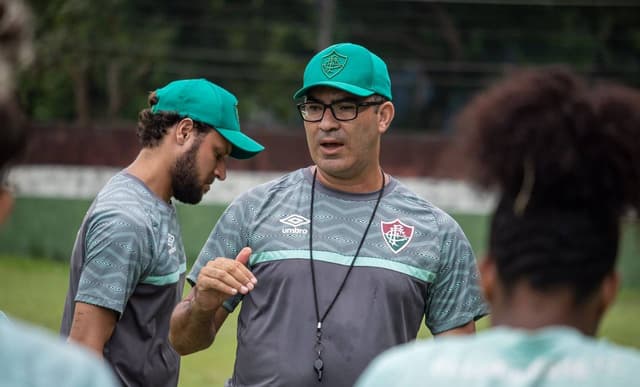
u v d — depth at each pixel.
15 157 7.19
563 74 7.48
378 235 15.30
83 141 68.00
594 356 6.89
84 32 81.38
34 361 6.55
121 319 15.60
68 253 67.44
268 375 14.79
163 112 16.31
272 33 85.94
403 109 78.94
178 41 85.56
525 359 6.98
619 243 7.35
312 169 16.08
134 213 15.48
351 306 14.84
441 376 7.11
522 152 7.19
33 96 79.44
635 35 81.69
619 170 7.12
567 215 7.17
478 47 80.25
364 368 14.64
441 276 15.41
